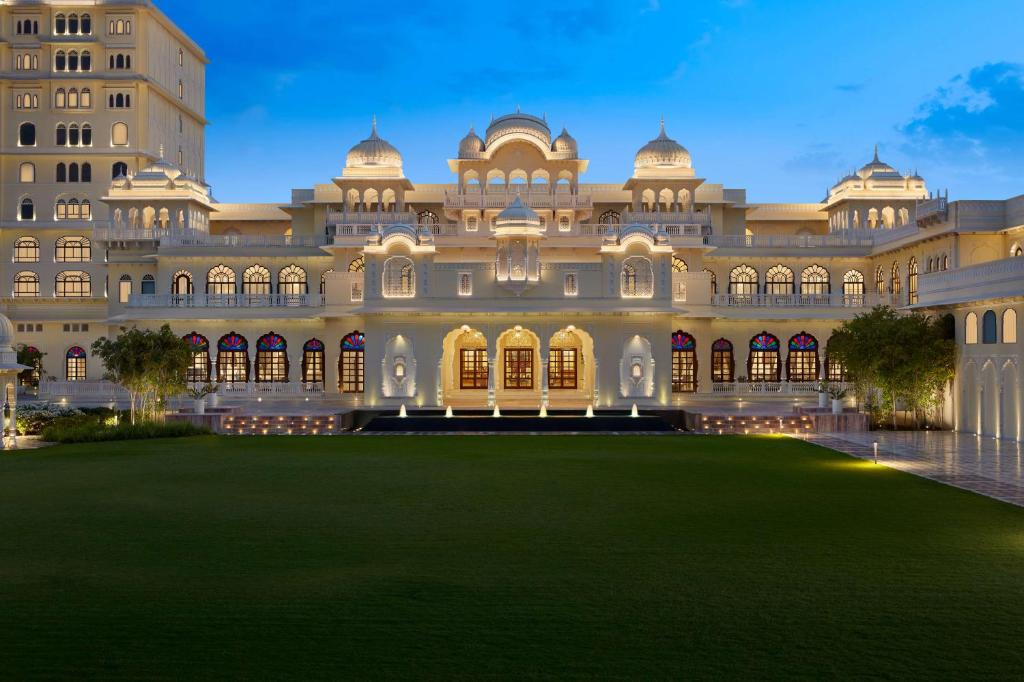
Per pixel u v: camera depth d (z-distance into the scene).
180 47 85.62
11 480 26.64
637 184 63.50
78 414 43.62
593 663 11.45
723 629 12.73
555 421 45.31
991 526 19.66
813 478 26.91
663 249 51.34
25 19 76.44
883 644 12.13
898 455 32.72
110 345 43.44
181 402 54.69
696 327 59.31
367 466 29.84
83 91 76.12
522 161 62.91
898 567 16.08
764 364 60.19
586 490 24.66
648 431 43.75
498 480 26.59
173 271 62.53
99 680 10.96
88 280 74.81
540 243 60.06
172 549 17.50
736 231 68.56
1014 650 11.91
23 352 68.38
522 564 16.30
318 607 13.70
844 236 63.78
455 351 59.72
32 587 14.80
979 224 48.38
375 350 51.00
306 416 44.66
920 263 54.59
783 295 60.12
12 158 75.69
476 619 13.15
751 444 36.84
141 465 30.14
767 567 16.06
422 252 51.16
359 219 62.66
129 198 64.25
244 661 11.53
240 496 23.69
